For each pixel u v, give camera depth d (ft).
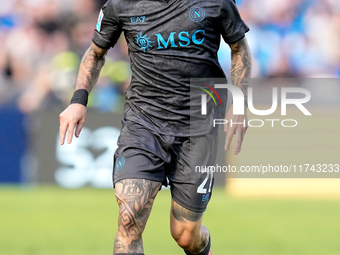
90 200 121.60
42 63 155.94
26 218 104.47
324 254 81.20
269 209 115.24
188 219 57.93
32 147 132.98
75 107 56.39
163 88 55.67
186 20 54.75
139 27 55.11
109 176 131.95
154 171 54.65
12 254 79.46
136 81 56.44
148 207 54.08
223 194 128.57
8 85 153.48
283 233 94.99
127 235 53.06
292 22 170.30
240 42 57.21
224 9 55.36
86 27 159.02
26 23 159.12
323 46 171.53
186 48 55.16
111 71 147.64
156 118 56.29
